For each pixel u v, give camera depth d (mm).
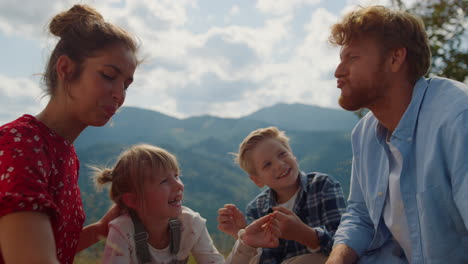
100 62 1336
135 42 1479
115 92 1371
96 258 1828
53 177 1293
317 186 2379
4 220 1028
